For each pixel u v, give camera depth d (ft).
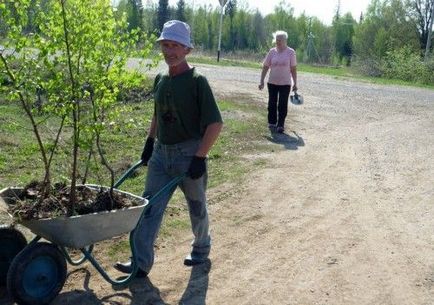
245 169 30.48
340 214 24.13
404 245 20.92
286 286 17.40
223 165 31.07
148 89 45.44
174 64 16.02
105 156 30.42
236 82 69.62
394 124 48.14
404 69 120.06
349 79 97.35
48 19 14.71
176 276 17.58
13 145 30.40
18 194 15.84
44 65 14.82
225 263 18.76
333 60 208.74
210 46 213.66
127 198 16.16
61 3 14.37
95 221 14.48
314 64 192.44
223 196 25.73
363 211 24.62
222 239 20.77
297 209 24.56
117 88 15.84
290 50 39.70
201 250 18.52
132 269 16.43
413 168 32.55
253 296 16.69
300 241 20.97
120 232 15.21
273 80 40.01
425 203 26.03
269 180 28.68
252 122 43.29
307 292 17.08
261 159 32.86
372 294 17.12
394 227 22.75
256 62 139.03
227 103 51.13
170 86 16.25
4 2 14.37
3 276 15.78
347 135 41.75
